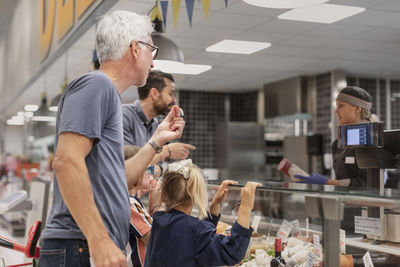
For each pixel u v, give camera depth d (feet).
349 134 8.05
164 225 6.36
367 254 6.46
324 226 5.81
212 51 24.47
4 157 57.06
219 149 38.32
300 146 30.40
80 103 5.08
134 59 5.80
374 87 31.78
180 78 32.65
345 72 30.09
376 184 7.80
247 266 7.43
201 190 6.43
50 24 25.25
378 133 7.59
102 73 5.43
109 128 5.43
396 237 6.68
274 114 33.86
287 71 30.01
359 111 10.85
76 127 4.98
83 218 4.86
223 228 7.50
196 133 38.29
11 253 11.22
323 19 18.95
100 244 4.84
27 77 34.01
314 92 31.19
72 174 4.88
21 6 34.40
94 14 17.52
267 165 35.94
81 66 29.19
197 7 17.12
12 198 13.48
